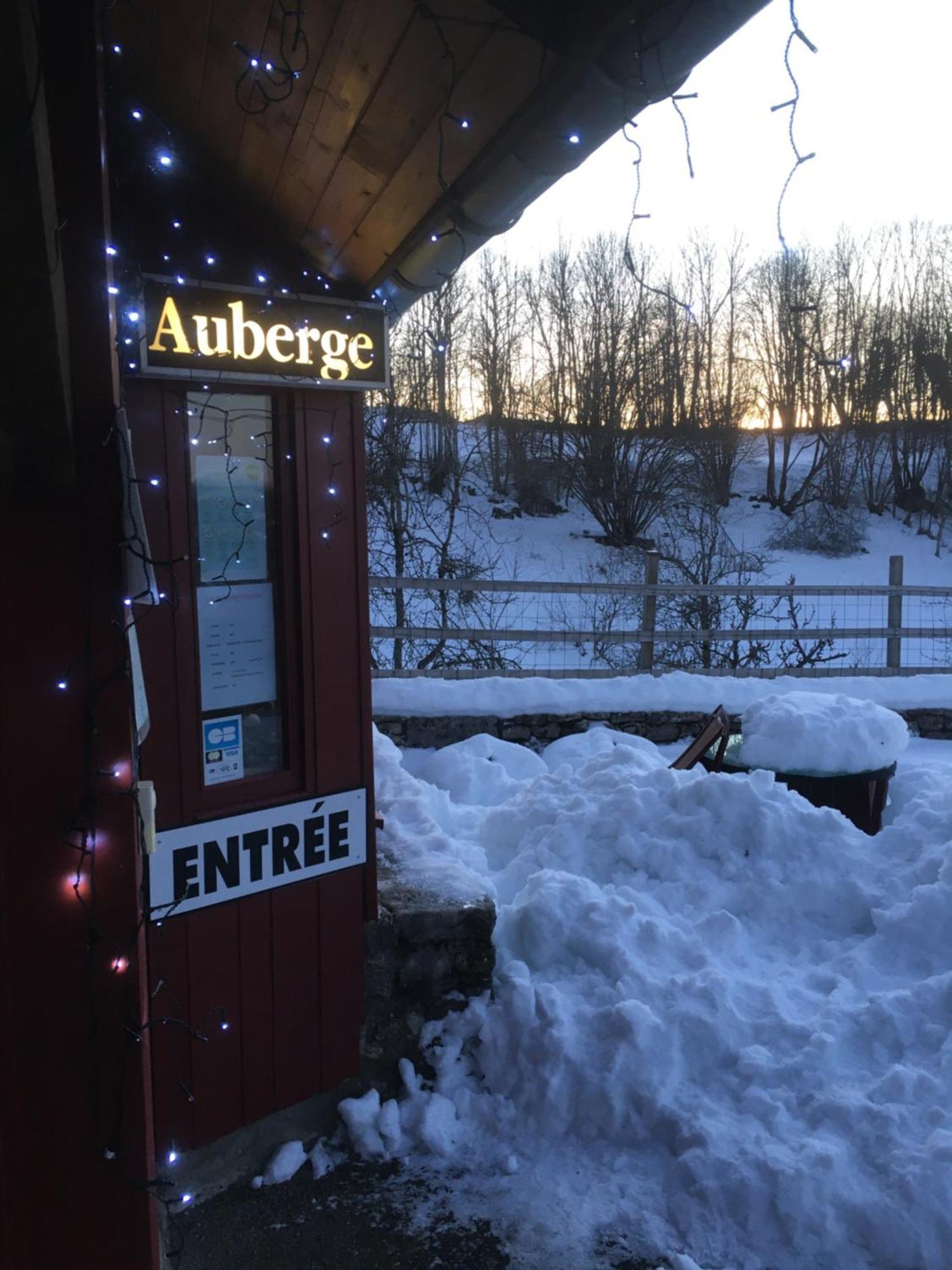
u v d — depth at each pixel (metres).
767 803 4.05
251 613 2.94
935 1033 3.10
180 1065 2.83
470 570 13.56
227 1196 2.88
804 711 5.19
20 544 1.78
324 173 2.56
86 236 1.76
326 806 3.06
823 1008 3.26
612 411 23.89
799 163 1.88
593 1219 2.74
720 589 8.41
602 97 1.94
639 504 22.77
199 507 2.80
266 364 2.77
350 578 3.10
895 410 32.19
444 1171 2.97
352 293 3.03
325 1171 2.97
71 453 1.72
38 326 1.45
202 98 2.62
